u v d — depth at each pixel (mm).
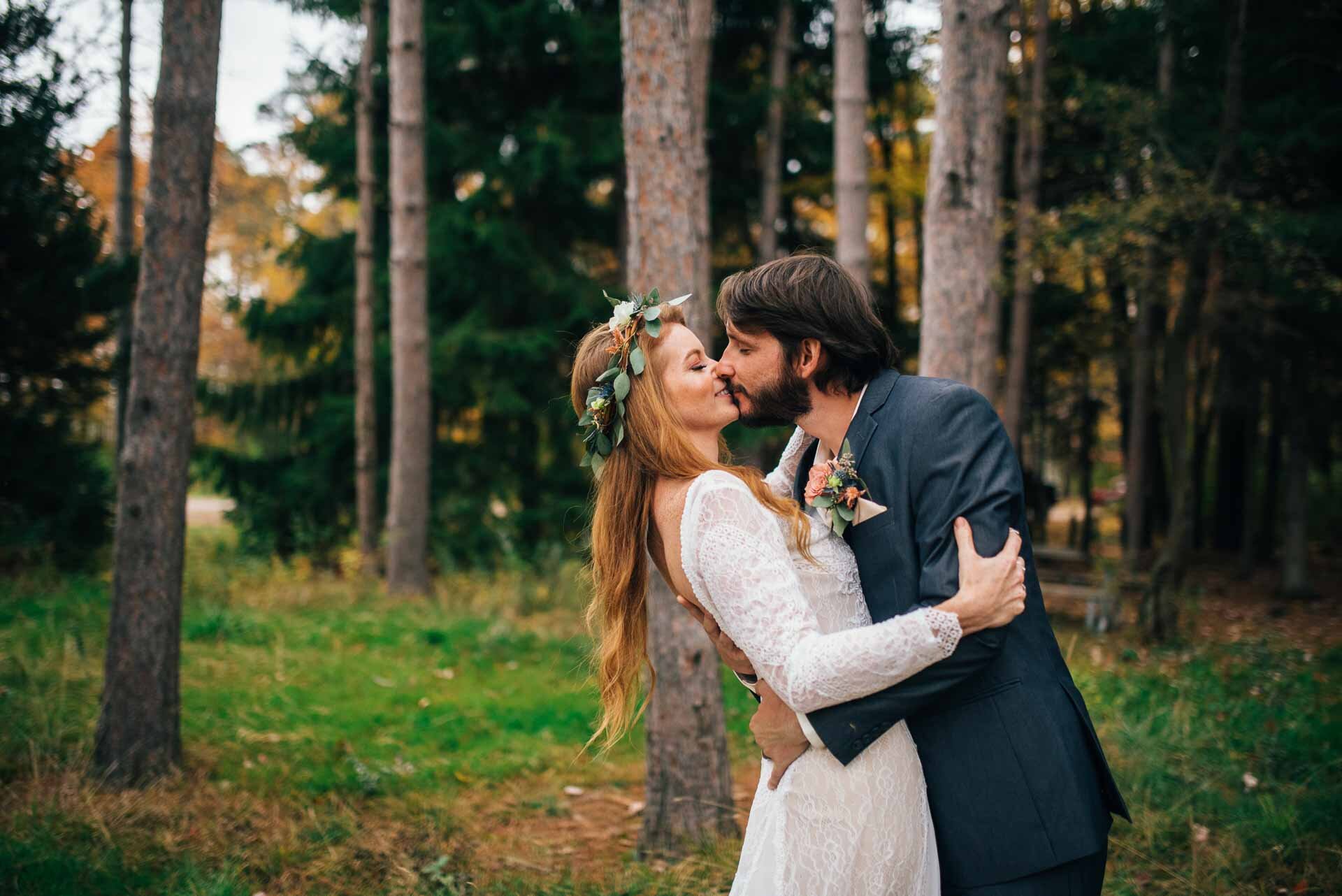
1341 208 9289
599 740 5406
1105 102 8938
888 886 1673
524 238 10984
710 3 6602
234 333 19156
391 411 11625
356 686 6172
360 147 10258
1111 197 11125
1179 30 10250
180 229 4109
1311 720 4980
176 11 4074
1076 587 10344
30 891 3084
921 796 1735
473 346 10797
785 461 2252
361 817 4047
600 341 1991
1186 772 4160
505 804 4453
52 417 9836
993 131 4188
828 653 1569
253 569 10062
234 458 11609
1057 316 13188
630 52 3732
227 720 5188
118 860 3363
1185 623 8953
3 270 8883
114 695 4125
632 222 3768
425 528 9609
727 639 1829
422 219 9453
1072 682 1778
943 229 4230
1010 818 1671
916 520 1702
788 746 1756
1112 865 3406
